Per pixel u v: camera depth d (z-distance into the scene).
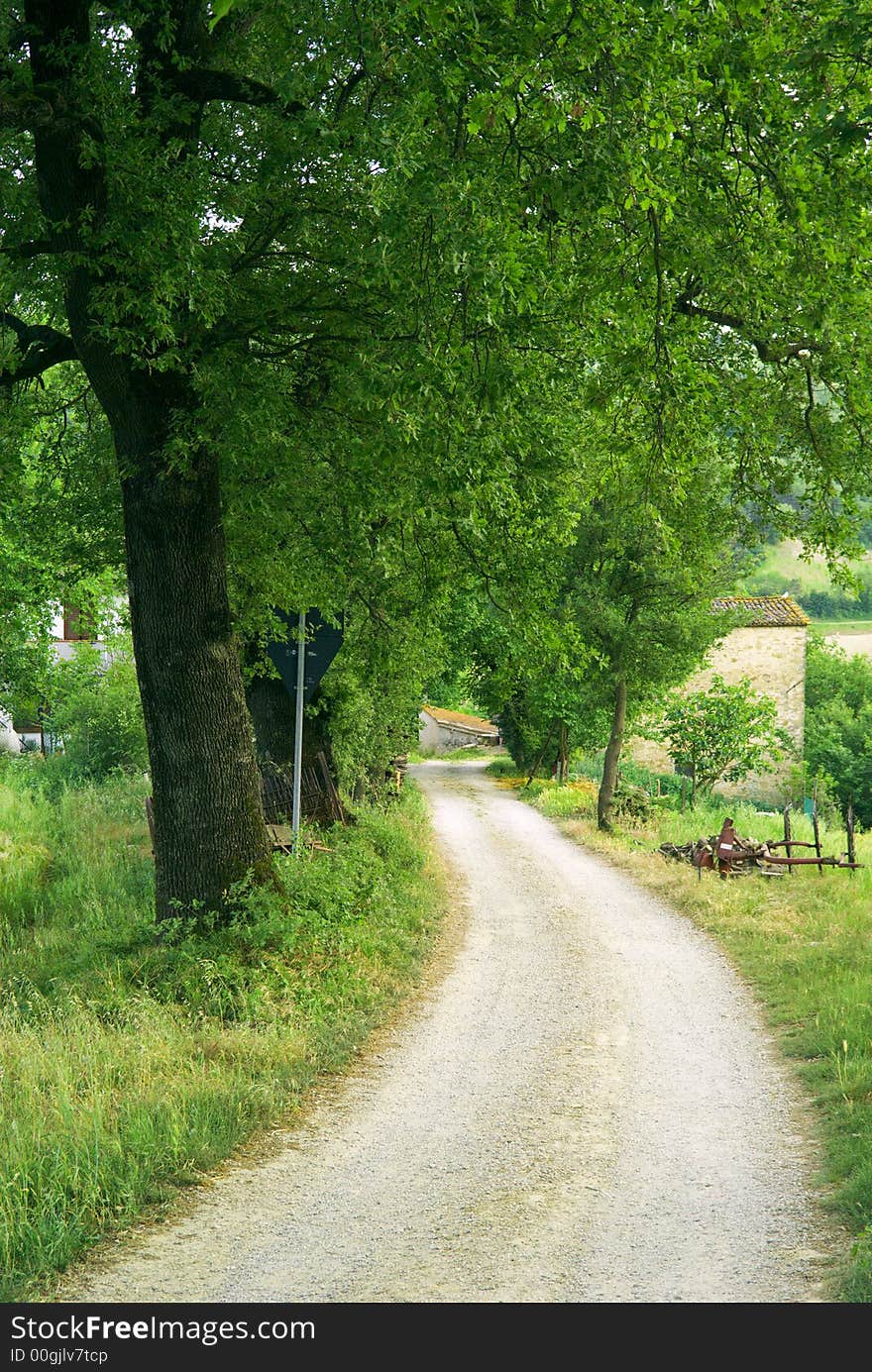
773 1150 7.47
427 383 8.23
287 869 13.56
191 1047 9.19
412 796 34.56
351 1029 10.38
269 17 9.37
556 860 24.17
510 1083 9.16
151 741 12.16
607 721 36.62
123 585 20.64
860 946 13.36
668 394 9.72
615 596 28.98
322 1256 5.71
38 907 17.45
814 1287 5.20
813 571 141.75
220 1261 5.64
